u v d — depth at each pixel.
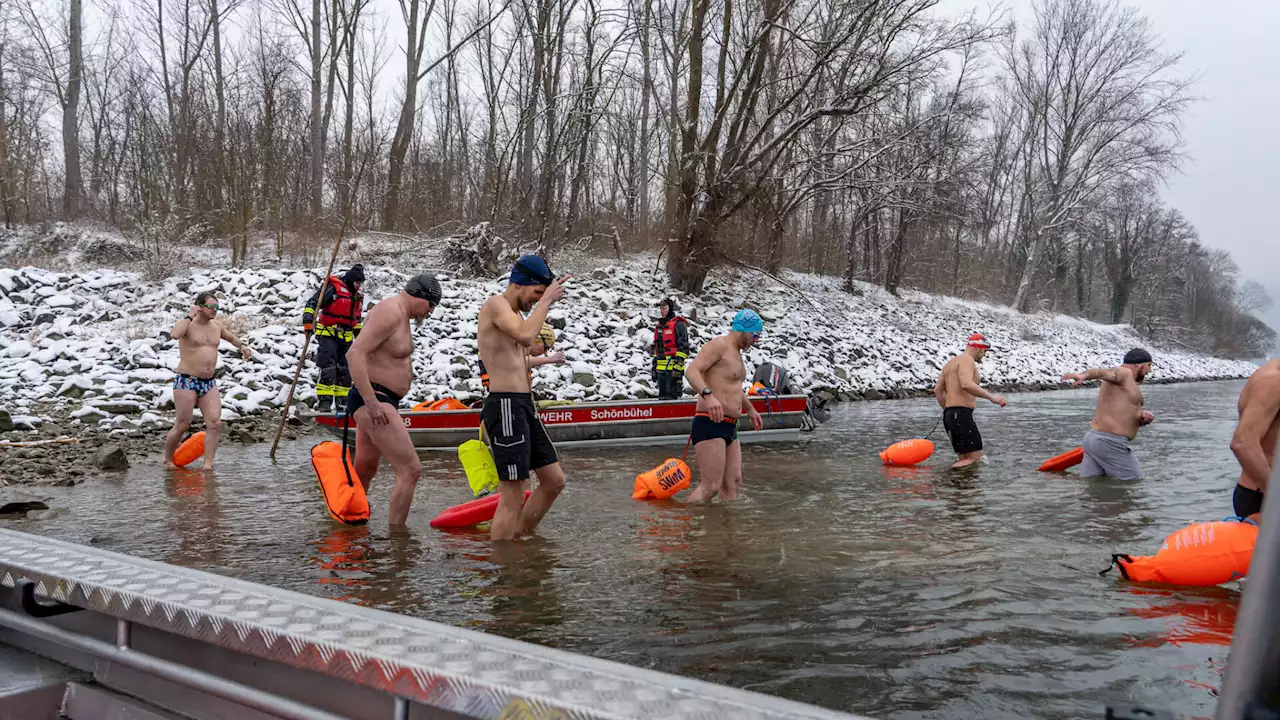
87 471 8.44
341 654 1.42
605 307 21.45
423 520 6.55
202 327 8.81
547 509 6.19
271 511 6.74
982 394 9.52
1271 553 0.76
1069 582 4.87
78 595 1.83
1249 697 0.76
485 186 27.81
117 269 20.77
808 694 3.29
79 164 29.94
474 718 1.28
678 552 5.57
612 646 3.80
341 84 31.81
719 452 7.45
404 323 6.40
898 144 22.89
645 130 33.31
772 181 24.73
